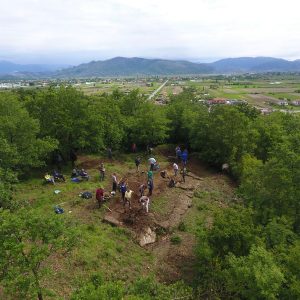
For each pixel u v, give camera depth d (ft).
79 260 71.61
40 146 128.57
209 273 68.64
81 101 145.28
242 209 80.94
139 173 130.21
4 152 111.55
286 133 160.45
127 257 78.18
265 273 57.57
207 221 98.73
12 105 130.00
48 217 52.44
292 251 63.77
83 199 102.99
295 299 58.65
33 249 49.90
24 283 47.75
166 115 187.73
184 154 133.08
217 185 129.08
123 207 98.17
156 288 61.16
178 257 81.71
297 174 82.53
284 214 79.77
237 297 64.03
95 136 148.66
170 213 99.04
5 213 49.52
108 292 48.16
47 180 121.19
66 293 62.39
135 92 193.36
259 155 157.28
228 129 148.05
